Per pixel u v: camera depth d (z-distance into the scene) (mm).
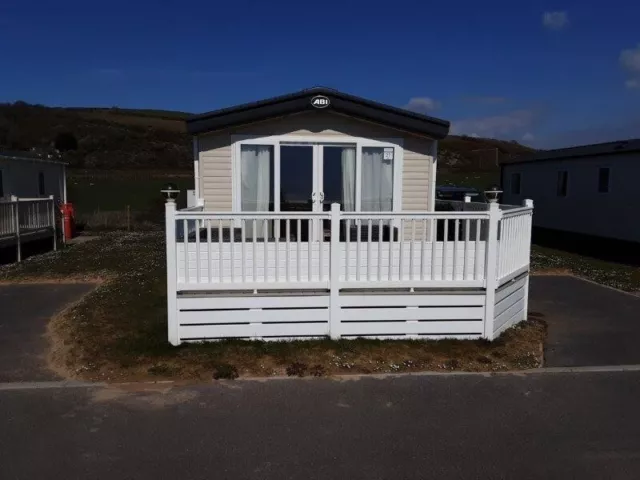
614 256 13891
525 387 4996
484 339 6121
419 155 8312
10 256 12820
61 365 5461
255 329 5895
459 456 3748
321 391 4828
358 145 8125
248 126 8016
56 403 4559
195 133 7898
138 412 4395
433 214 5938
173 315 5789
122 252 13625
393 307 5992
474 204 8852
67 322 6941
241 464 3617
